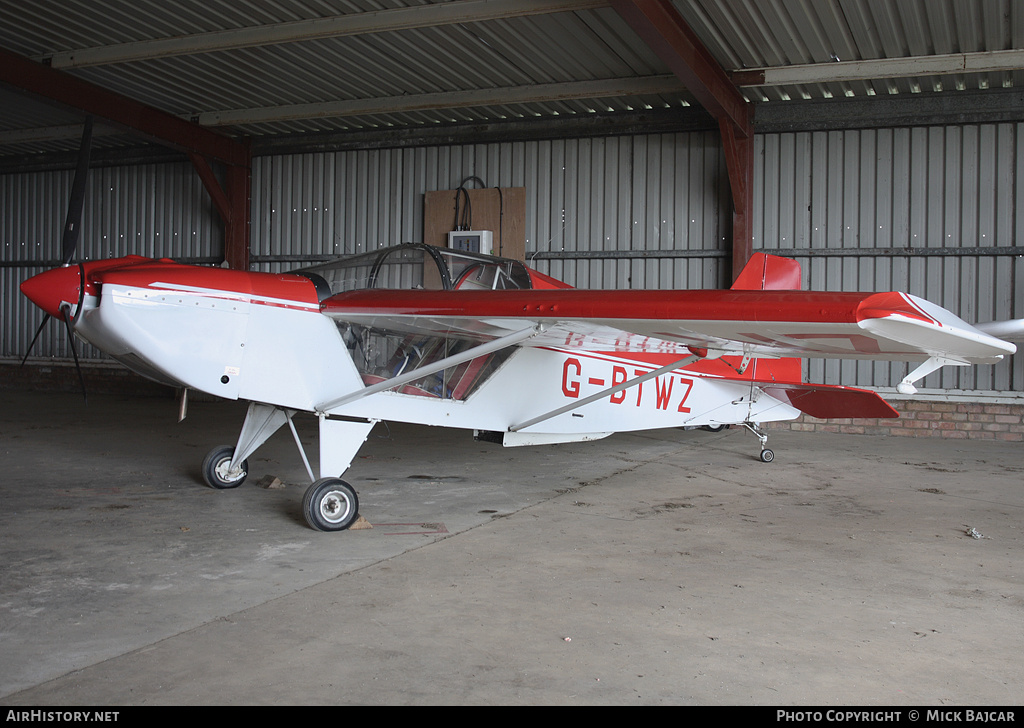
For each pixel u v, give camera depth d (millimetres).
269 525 3994
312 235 10711
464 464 6105
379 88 8930
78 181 4602
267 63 8211
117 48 7758
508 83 8672
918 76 7785
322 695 2062
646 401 5953
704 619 2701
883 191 8414
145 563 3277
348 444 4195
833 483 5461
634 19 5754
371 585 3029
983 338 3164
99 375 11672
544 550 3596
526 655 2359
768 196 8789
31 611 2674
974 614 2783
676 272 9141
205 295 3857
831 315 2996
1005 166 8047
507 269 4996
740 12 6504
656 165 9203
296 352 4090
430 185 10172
